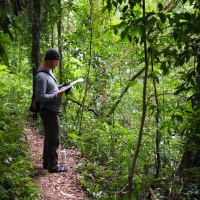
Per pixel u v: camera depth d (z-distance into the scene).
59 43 8.48
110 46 8.00
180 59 3.08
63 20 8.94
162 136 5.55
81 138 6.47
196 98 3.11
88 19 7.46
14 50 9.62
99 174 5.63
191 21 2.92
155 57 3.45
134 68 8.26
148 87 6.16
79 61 8.77
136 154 3.56
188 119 4.39
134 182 4.31
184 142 5.21
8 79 9.13
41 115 5.29
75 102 8.25
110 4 3.25
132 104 7.76
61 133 7.33
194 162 5.34
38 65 8.58
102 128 6.77
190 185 5.12
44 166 5.60
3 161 4.49
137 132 6.29
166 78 5.80
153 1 7.05
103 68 8.05
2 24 2.50
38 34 8.38
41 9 8.60
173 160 5.59
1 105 6.90
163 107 4.28
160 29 3.14
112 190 4.91
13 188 4.02
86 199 4.82
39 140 7.32
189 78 3.13
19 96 9.15
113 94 8.00
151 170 5.56
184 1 3.08
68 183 5.26
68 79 8.76
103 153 6.52
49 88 5.16
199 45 3.01
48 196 4.77
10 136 4.82
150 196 4.82
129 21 3.23
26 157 5.33
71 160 6.39
